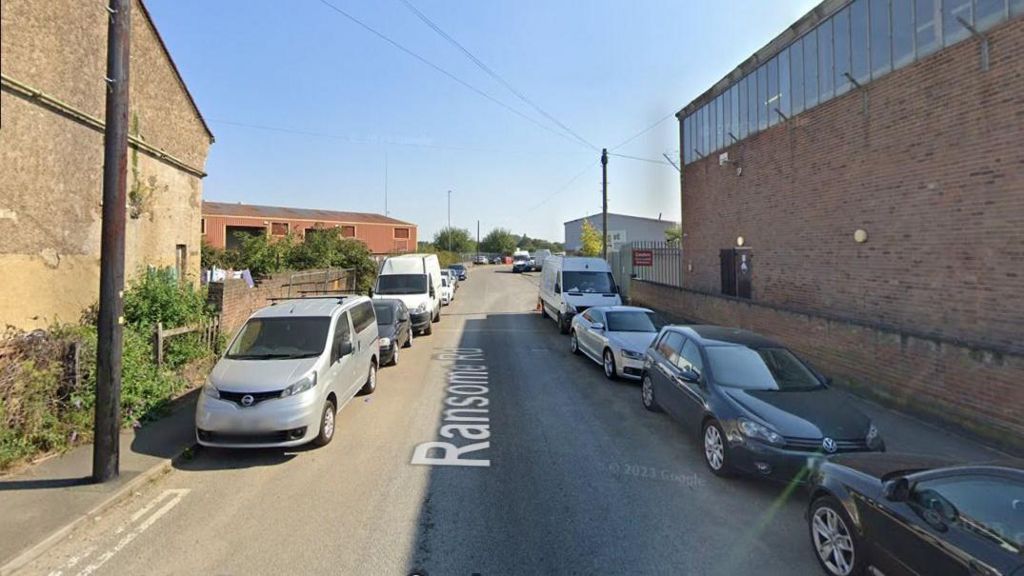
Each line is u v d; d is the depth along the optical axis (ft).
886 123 32.60
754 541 14.79
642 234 187.73
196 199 45.98
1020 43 24.38
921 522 11.03
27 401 20.01
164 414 25.91
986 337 26.13
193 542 14.51
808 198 40.81
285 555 13.82
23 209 26.37
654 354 27.86
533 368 39.09
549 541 14.57
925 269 29.71
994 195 25.67
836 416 18.90
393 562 13.48
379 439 23.36
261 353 23.80
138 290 32.50
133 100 35.73
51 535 14.33
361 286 99.30
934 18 29.14
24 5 26.07
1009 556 9.44
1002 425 22.02
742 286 51.37
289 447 22.17
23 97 26.20
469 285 134.82
